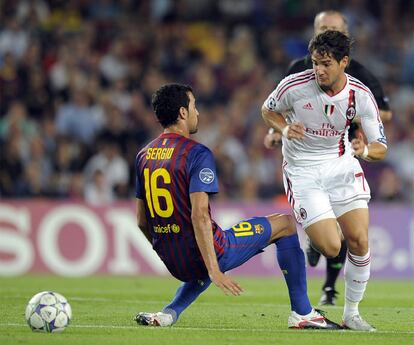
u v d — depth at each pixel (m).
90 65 66.44
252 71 69.19
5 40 66.62
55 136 61.12
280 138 31.72
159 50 69.62
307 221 26.33
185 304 25.78
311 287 43.72
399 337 23.88
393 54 73.81
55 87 64.38
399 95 70.56
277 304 34.47
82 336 22.94
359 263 25.45
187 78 68.06
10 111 59.41
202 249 23.67
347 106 26.00
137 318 25.84
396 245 51.59
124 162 58.84
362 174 26.75
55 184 57.84
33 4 69.62
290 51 71.69
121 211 51.50
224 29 72.94
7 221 50.59
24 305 31.95
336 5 75.56
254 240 25.22
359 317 25.59
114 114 61.12
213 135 63.31
